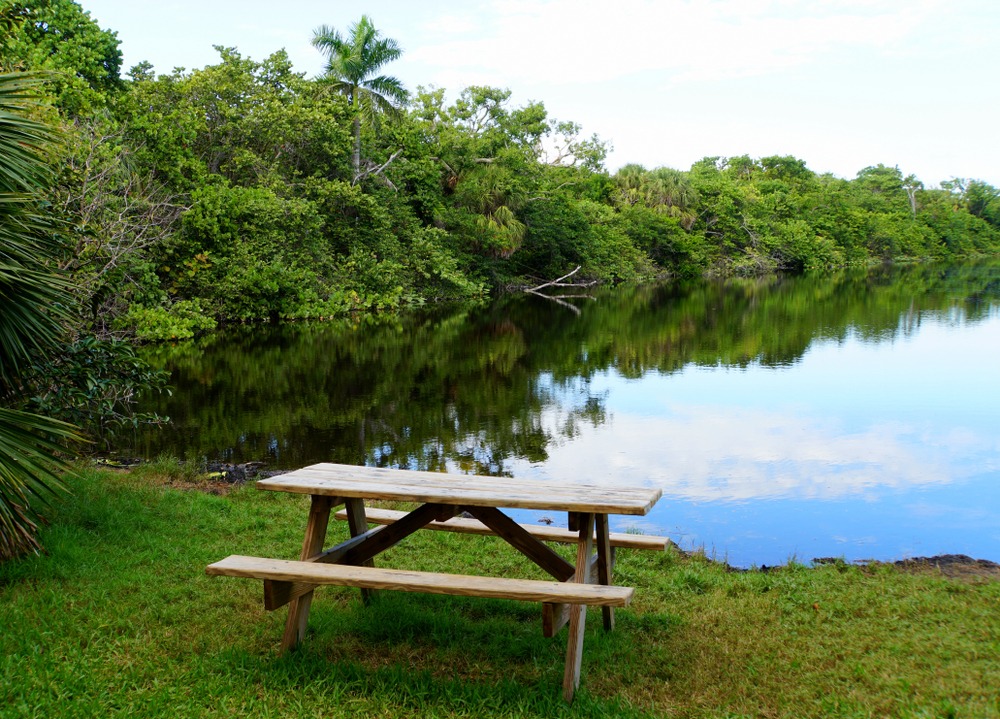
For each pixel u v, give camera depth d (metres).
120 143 21.14
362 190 32.75
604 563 3.86
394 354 18.34
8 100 5.00
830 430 11.04
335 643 3.78
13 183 4.97
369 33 32.38
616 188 56.97
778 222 65.88
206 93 28.09
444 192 40.19
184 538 5.36
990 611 4.31
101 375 6.99
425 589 3.27
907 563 5.67
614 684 3.42
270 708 3.16
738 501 7.75
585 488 3.71
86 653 3.57
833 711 3.20
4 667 3.38
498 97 41.81
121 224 16.06
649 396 13.59
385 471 4.08
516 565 4.98
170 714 3.09
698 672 3.54
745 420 11.70
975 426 11.34
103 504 5.88
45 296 4.96
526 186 40.59
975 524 7.05
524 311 30.14
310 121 29.64
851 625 4.12
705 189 60.06
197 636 3.81
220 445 9.52
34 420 4.55
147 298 21.00
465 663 3.61
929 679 3.48
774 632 4.02
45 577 4.46
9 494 4.38
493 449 9.77
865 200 84.50
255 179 29.17
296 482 3.79
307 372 15.54
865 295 37.00
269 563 3.55
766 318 27.12
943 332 23.03
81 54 28.31
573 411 12.22
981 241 94.06
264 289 25.05
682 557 5.64
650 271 51.38
